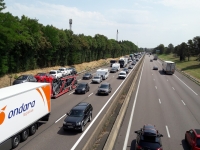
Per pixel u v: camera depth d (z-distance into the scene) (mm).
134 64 91250
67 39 64875
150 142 13641
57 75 44375
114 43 133000
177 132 18922
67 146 15195
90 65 81562
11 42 37000
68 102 27922
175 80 53344
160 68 84250
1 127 12922
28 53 46469
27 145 15117
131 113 23906
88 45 81125
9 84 35219
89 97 31234
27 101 15812
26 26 45938
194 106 28500
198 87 44656
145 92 36281
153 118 22469
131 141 16500
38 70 50719
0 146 12891
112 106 23812
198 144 14359
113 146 15516
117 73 63344
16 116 14430
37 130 18078
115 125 17484
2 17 33781
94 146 14703
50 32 54938
